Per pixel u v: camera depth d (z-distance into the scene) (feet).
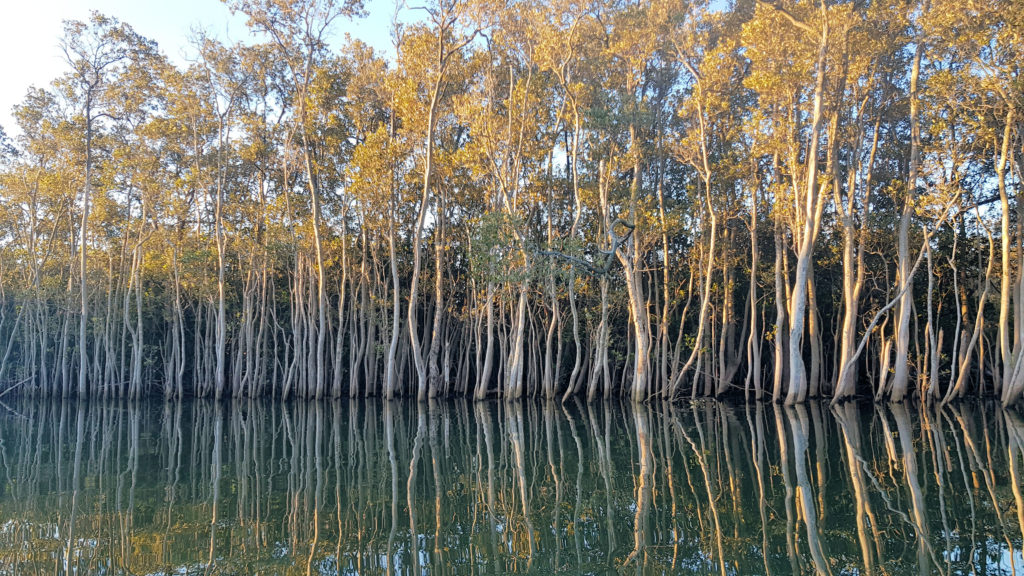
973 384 98.22
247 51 114.42
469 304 123.44
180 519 37.81
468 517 36.63
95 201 119.44
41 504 42.09
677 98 108.58
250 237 122.62
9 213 127.03
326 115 116.26
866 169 101.86
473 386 137.18
